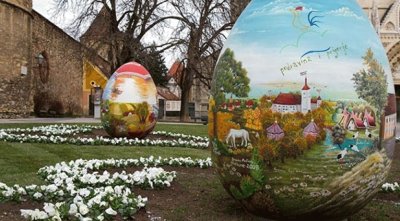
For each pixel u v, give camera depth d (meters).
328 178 5.26
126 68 15.90
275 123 5.30
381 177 5.67
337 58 5.37
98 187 7.71
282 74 5.34
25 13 36.00
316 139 5.21
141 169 10.19
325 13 5.55
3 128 19.72
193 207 6.96
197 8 35.72
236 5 36.09
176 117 65.31
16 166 10.71
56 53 44.53
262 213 5.75
